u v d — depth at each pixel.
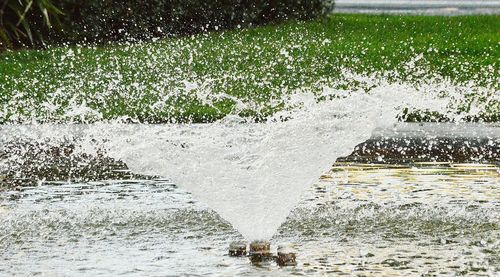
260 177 18.75
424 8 59.53
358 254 16.16
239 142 24.16
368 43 43.69
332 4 49.47
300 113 30.22
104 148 25.78
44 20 42.38
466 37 45.38
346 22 48.97
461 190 21.02
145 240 17.17
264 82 36.50
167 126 27.83
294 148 19.50
